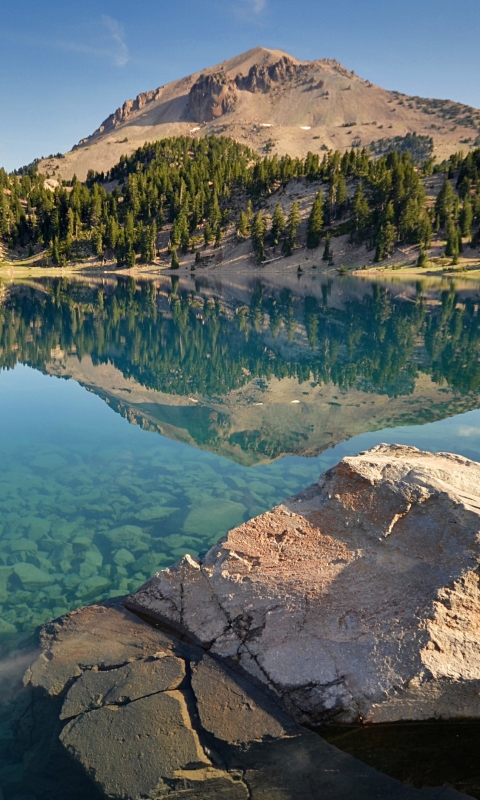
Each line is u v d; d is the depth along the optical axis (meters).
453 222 92.31
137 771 4.53
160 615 6.22
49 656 5.80
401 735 4.89
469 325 33.06
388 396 17.34
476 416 15.02
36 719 5.09
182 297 55.00
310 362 23.16
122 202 133.88
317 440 13.23
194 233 119.69
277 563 6.11
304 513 6.55
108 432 13.90
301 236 105.88
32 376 20.50
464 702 4.86
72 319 37.28
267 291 62.09
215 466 11.56
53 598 7.07
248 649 5.50
